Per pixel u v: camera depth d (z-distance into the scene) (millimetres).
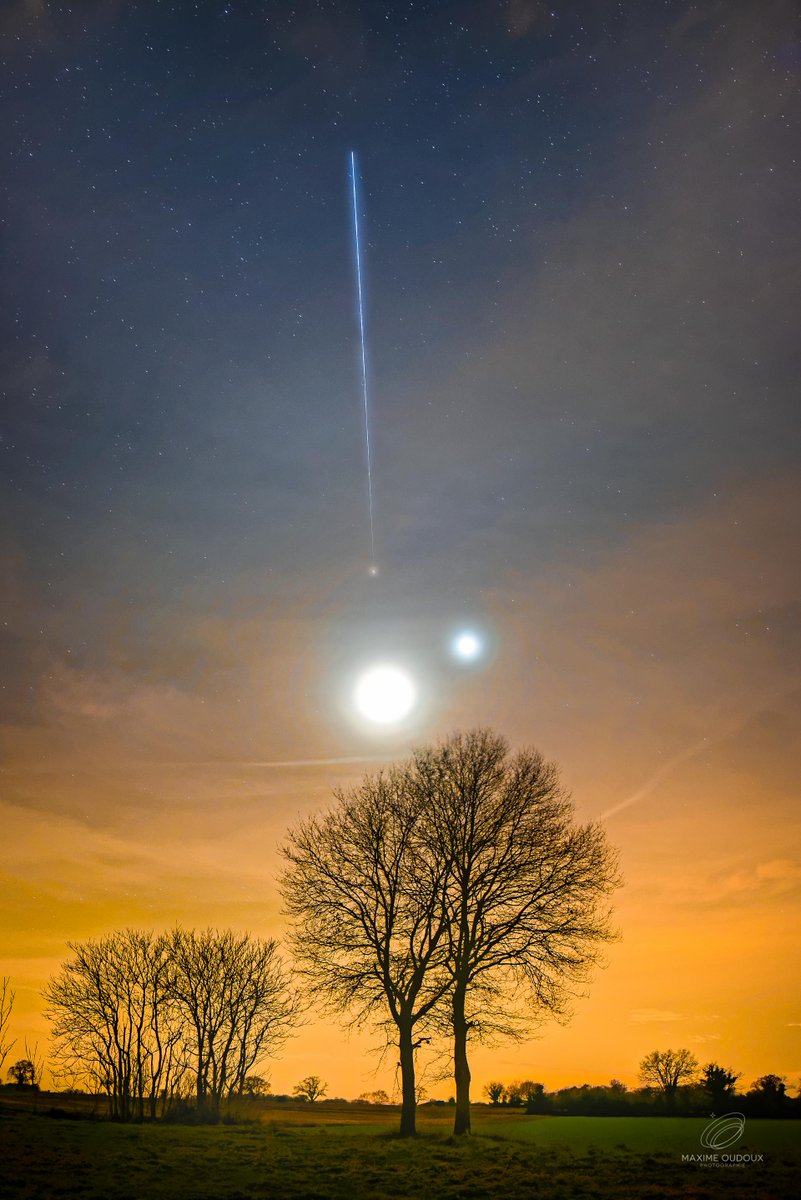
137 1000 35562
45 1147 24891
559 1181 20000
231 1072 34969
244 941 36312
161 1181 20750
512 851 31594
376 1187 20125
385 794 33125
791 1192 17797
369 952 31125
